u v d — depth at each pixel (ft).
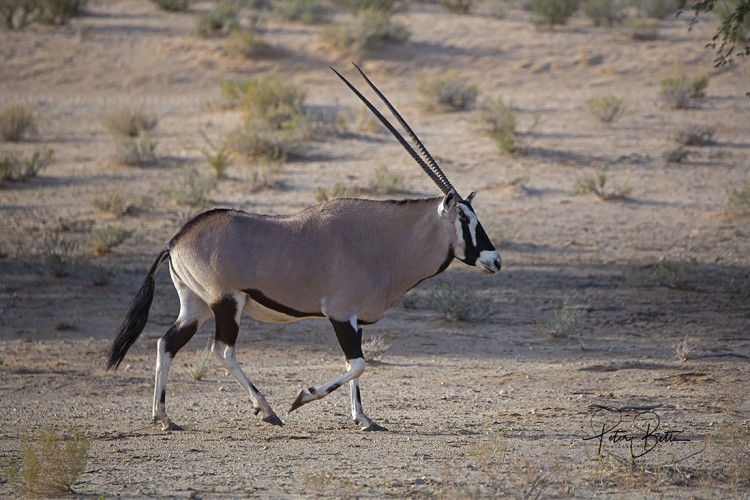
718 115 311.88
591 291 164.45
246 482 71.20
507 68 375.25
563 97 341.82
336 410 103.14
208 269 90.94
